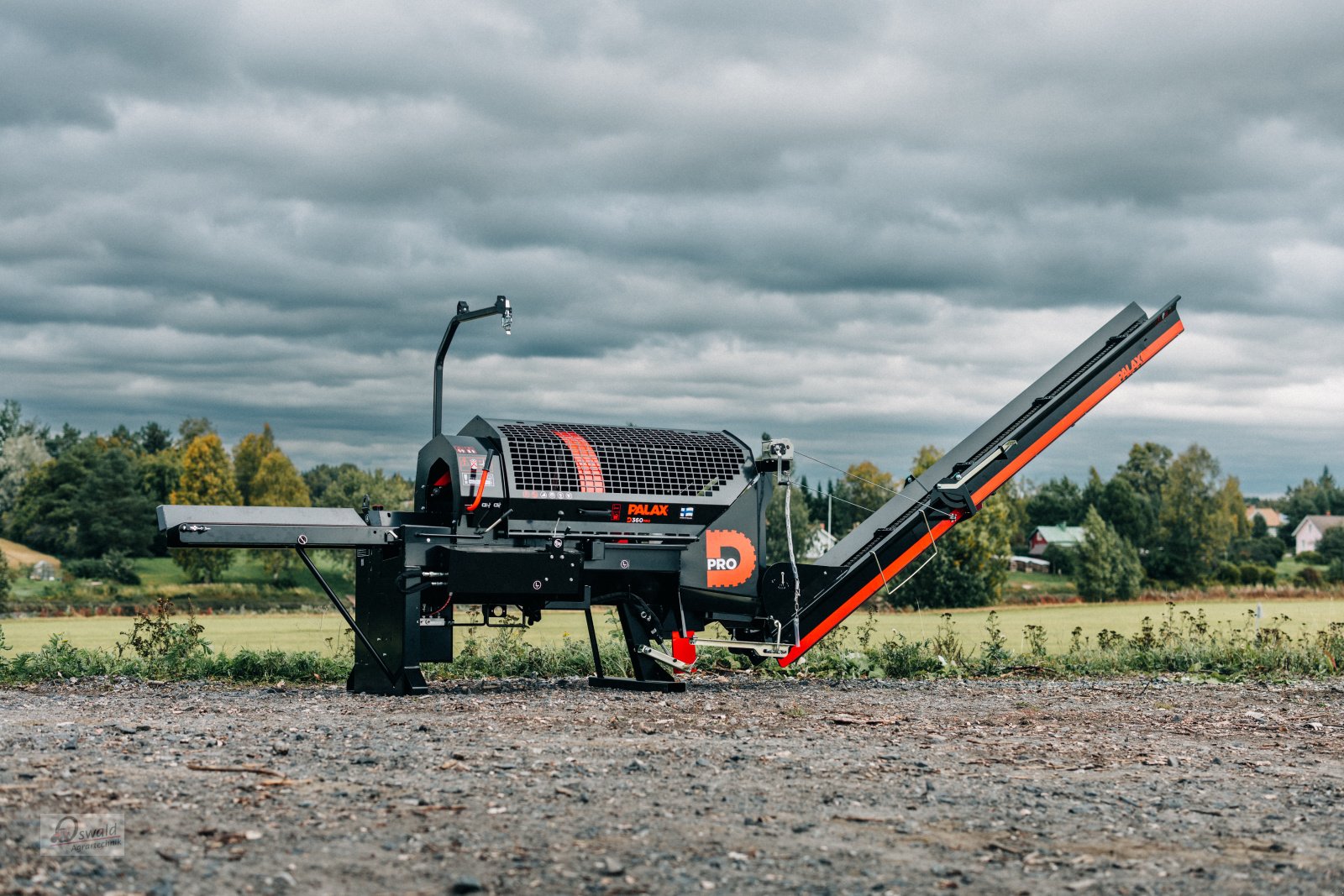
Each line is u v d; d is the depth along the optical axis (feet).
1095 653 53.16
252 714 31.76
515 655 47.80
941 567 194.49
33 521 340.80
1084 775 23.56
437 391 39.75
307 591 232.94
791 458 40.68
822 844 17.31
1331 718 33.73
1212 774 23.99
